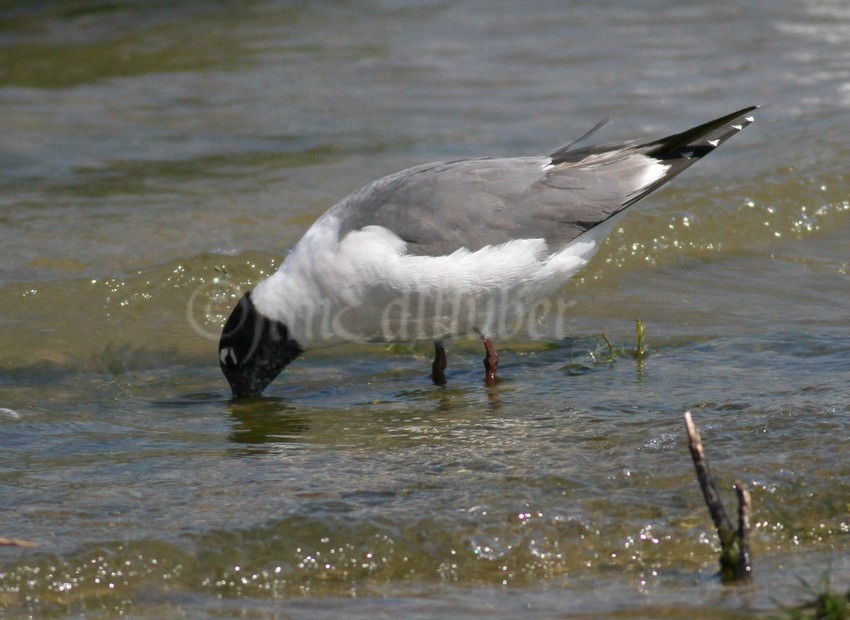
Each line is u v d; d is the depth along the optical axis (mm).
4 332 13078
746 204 16125
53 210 16562
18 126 20172
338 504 8156
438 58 23328
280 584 7355
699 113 19734
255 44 24750
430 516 7922
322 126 19922
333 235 11273
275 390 11883
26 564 7375
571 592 7094
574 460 8852
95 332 13227
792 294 13945
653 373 11352
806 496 8102
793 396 10141
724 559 7285
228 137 19594
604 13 25938
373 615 6805
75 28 26203
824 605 6465
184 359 12758
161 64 23672
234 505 8211
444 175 11492
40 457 9539
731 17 25156
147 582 7328
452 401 11117
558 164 11922
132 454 9609
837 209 16297
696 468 7410
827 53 22547
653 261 15078
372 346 13070
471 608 6891
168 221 16125
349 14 26562
